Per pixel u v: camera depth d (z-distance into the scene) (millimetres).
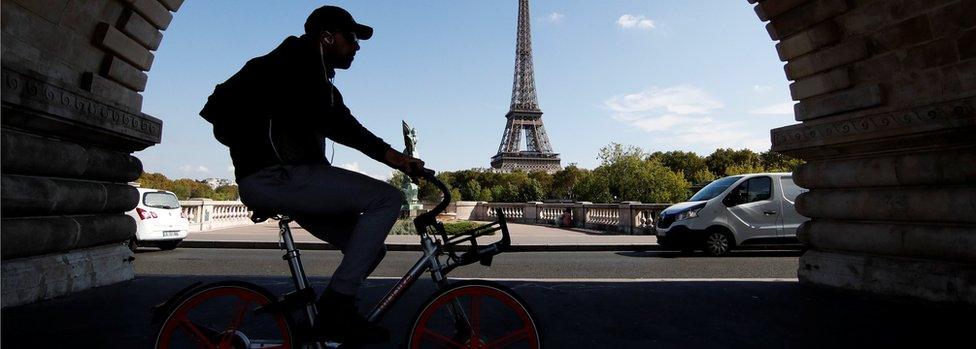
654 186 66375
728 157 104375
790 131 6926
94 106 5695
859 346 3949
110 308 4969
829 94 6422
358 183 2676
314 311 2764
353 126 2688
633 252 14266
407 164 2742
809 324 4578
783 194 12516
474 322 2768
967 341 4066
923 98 5531
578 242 16031
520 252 14344
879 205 5934
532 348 2748
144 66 6562
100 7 5715
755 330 4379
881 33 5734
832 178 6520
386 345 3904
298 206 2641
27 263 5238
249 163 2615
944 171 5363
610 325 4523
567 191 113812
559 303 5414
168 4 6426
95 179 6367
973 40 5035
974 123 5008
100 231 6203
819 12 6145
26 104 4844
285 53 2678
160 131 7082
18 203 5039
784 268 10008
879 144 5980
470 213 38125
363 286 6246
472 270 9742
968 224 5258
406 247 15398
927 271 5438
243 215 27375
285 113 2615
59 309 4914
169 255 12750
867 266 5977
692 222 12391
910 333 4297
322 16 2781
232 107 2643
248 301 2746
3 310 4828
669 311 5055
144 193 13828
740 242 12289
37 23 5094
